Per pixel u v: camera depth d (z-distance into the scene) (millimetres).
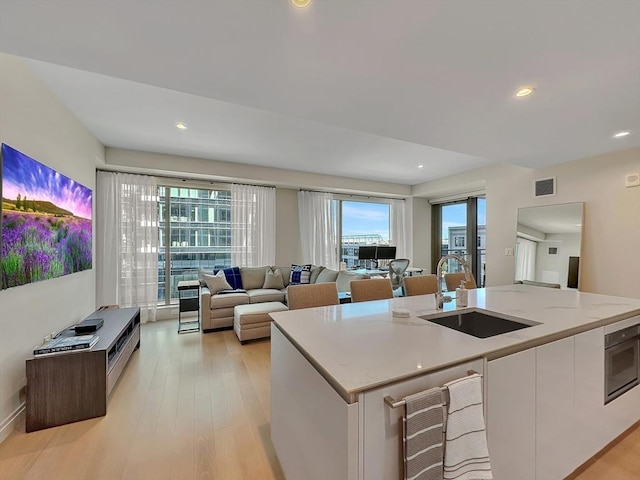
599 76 1742
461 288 1935
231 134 3455
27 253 2037
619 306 1891
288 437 1370
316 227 5773
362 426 863
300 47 1475
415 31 1363
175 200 4855
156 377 2625
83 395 1993
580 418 1462
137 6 1181
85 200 3145
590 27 1331
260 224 5242
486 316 1807
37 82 2221
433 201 6812
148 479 1484
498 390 1147
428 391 934
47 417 1906
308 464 1138
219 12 1226
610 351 1637
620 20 1286
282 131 3363
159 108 2771
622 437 1767
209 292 4062
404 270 5227
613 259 3242
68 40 1387
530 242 4062
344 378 896
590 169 3434
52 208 2396
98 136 3508
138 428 1896
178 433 1846
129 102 2650
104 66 1624
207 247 5074
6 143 1860
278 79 1777
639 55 1541
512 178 4363
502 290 2568
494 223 4602
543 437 1303
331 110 2209
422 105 2123
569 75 1733
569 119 2359
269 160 4586
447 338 1288
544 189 3918
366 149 4031
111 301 4051
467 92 1937
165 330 4055
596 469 1532
